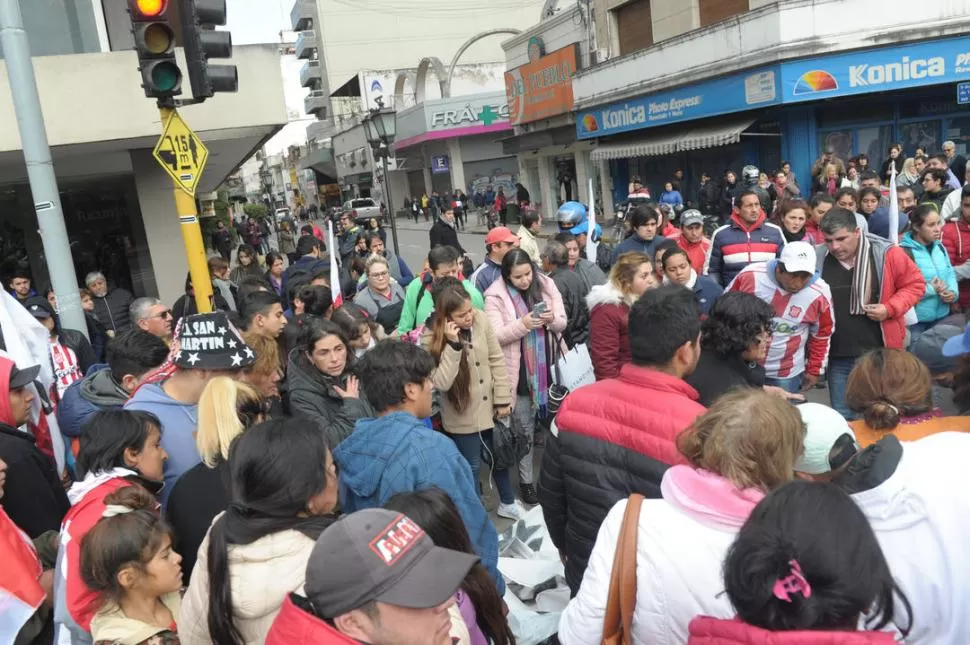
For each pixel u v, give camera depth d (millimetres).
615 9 21078
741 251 5547
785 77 15008
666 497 1849
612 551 1833
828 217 4219
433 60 38312
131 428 2672
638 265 3998
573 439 2436
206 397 2514
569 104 23734
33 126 4648
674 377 2367
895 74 14773
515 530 3938
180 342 3031
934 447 1865
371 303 6180
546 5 26031
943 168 8750
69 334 4918
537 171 30312
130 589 2273
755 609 1252
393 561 1350
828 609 1219
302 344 3461
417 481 2381
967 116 15492
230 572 1812
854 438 2176
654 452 2211
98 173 10602
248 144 9773
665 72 18469
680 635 1763
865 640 1187
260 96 7500
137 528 2238
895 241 4898
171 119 4766
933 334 3258
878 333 4324
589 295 4172
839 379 4461
